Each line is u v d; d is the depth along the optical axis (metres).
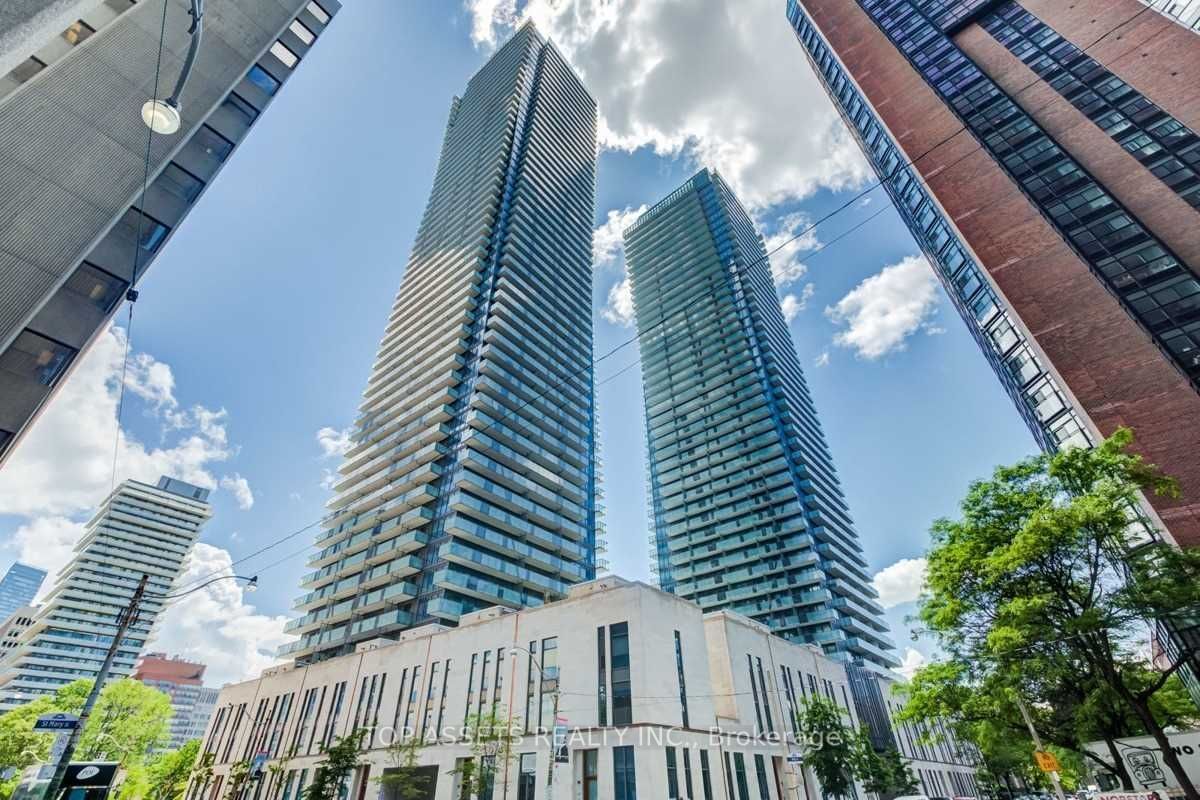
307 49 29.23
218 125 24.27
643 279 131.38
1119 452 19.53
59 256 17.47
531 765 32.09
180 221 22.23
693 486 100.56
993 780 49.72
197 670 182.88
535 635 37.56
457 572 54.38
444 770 35.81
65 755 15.83
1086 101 41.84
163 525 141.00
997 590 20.61
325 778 36.97
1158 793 17.30
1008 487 21.88
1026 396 38.59
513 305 76.38
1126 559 18.27
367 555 62.12
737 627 42.62
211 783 52.53
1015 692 20.14
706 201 130.88
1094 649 18.41
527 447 68.00
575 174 107.81
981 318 42.53
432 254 91.69
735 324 110.38
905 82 54.38
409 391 74.75
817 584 79.94
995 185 42.22
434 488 61.50
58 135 18.23
